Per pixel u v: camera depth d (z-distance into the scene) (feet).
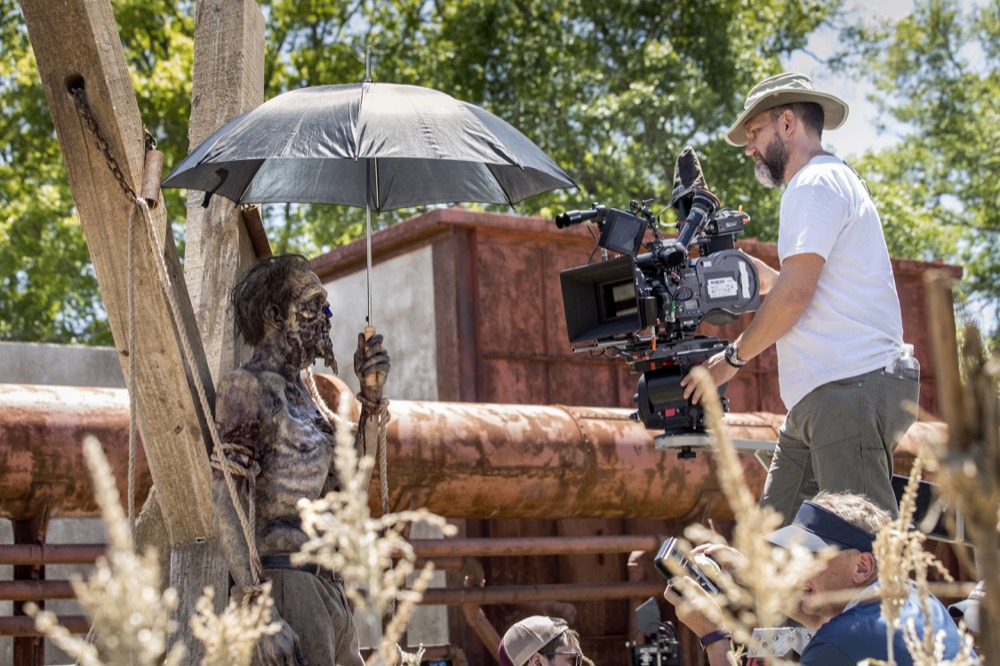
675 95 62.23
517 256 28.25
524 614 24.21
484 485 19.58
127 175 10.73
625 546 21.88
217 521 9.99
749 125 13.00
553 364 28.19
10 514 16.61
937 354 3.80
